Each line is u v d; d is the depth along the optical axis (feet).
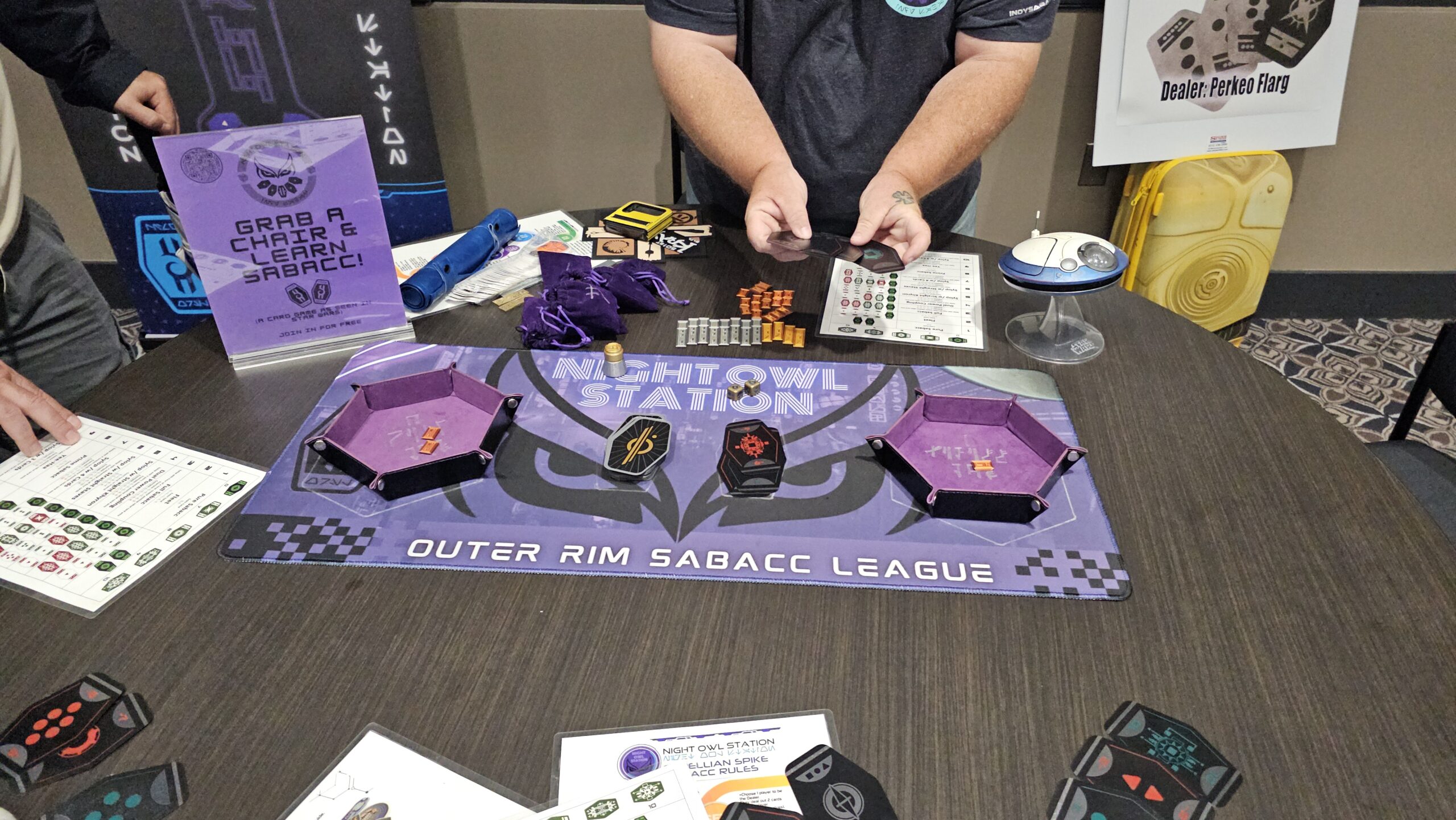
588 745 1.94
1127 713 2.01
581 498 2.65
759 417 3.01
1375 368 7.73
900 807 1.82
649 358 3.35
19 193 4.06
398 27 5.95
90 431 2.96
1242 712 2.01
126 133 6.32
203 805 1.82
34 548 2.47
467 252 3.86
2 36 4.01
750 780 1.87
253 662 2.13
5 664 2.12
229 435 2.95
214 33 5.84
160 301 7.11
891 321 3.60
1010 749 1.93
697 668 2.12
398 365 3.32
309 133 3.00
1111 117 6.91
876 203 3.30
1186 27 6.59
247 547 2.47
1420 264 8.15
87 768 1.89
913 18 3.86
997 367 3.30
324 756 1.91
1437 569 2.39
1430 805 1.82
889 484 2.70
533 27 6.88
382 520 2.57
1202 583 2.35
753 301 3.75
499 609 2.28
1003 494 2.51
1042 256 3.15
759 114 3.80
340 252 3.24
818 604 2.29
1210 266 7.49
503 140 7.47
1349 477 2.74
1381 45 6.97
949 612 2.27
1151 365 3.33
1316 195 7.80
